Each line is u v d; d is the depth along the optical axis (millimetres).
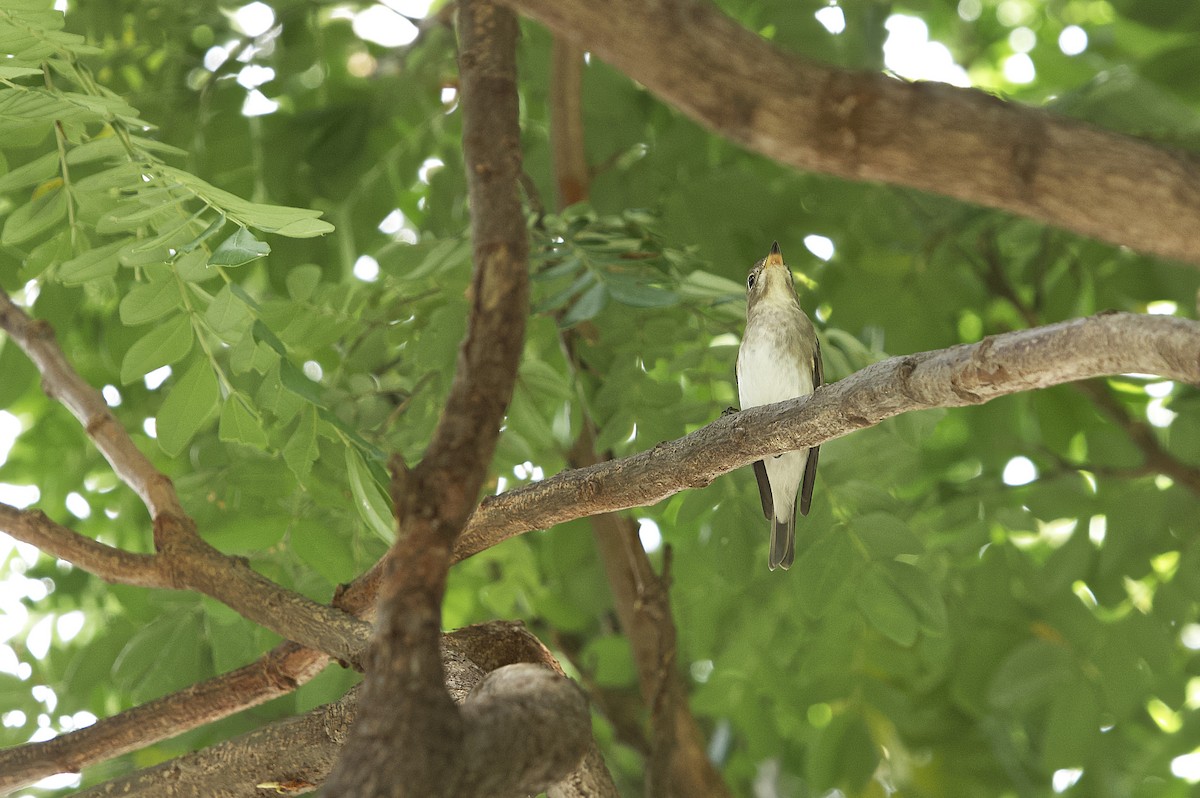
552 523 4188
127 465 4879
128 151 4727
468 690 3615
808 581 6516
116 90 7520
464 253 6043
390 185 7668
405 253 6359
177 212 4715
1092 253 7730
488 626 4305
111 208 5156
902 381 3199
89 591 8391
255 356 4953
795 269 7766
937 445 8922
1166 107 6359
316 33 7656
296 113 7945
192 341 5031
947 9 8164
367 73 7949
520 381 6711
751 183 7383
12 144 5234
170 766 4168
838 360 6715
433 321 6395
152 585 4594
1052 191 1853
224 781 4105
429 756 2141
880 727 8594
